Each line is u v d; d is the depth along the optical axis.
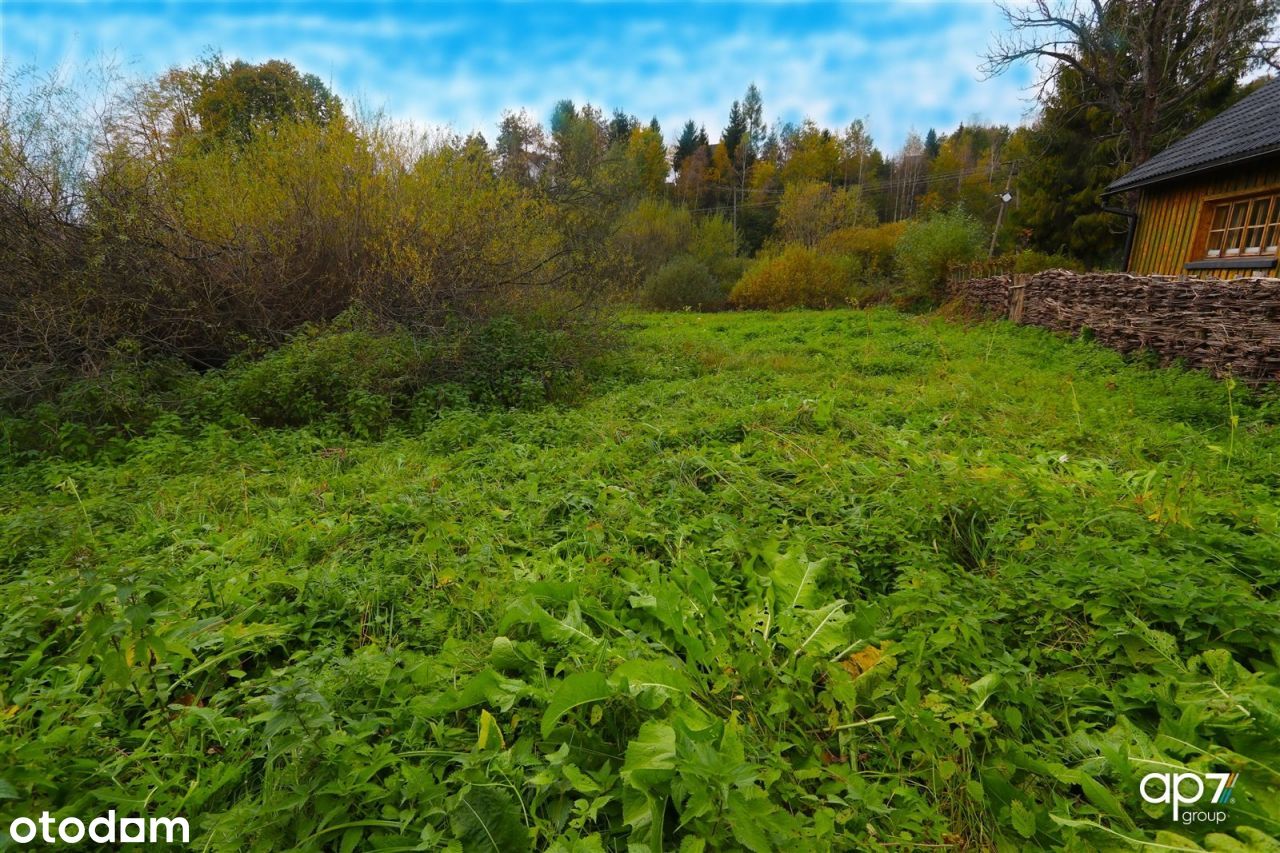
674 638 2.41
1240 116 10.73
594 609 2.44
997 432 5.05
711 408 5.86
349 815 1.64
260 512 3.97
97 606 1.86
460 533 3.36
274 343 8.10
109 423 5.93
